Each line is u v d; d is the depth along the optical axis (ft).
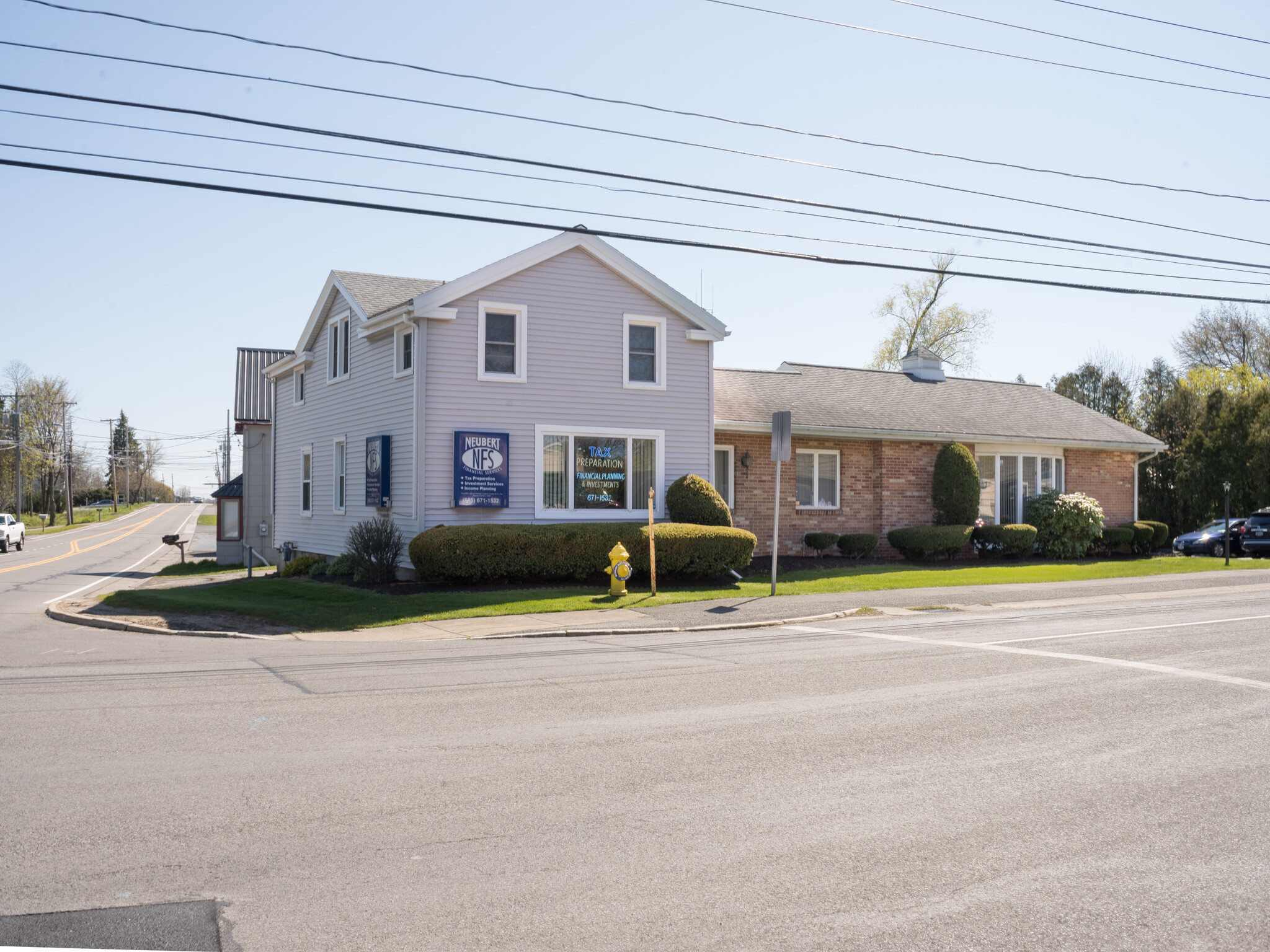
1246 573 76.18
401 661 37.55
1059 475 95.61
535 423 65.98
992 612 54.39
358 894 14.89
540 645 42.68
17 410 287.89
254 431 111.96
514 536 59.67
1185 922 14.05
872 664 36.01
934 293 166.09
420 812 18.81
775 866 16.11
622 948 13.14
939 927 13.82
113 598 64.44
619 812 18.86
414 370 63.10
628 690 31.14
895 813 18.90
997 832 17.80
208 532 222.48
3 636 48.26
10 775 21.24
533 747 23.75
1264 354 183.73
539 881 15.43
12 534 157.89
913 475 87.86
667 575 66.08
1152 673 33.83
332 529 79.97
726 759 22.76
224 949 13.05
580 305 67.67
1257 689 31.04
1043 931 13.73
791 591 61.41
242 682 32.94
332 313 81.15
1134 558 92.43
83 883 15.26
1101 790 20.43
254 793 19.98
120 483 514.68
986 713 27.55
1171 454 124.47
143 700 29.60
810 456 84.48
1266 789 20.51
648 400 70.08
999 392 107.04
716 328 71.97
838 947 13.17
